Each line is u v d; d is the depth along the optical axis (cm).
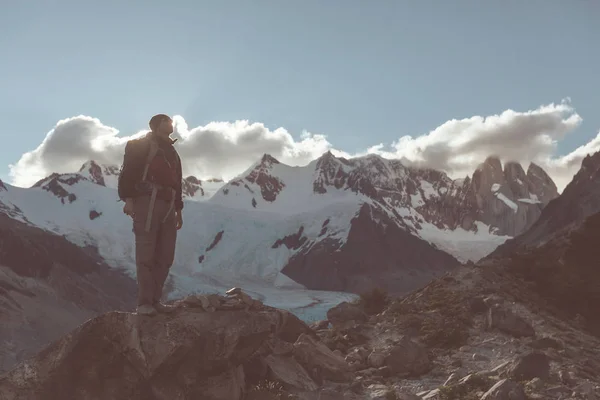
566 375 1314
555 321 2036
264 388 1027
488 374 1314
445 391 1197
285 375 1119
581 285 2558
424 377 1372
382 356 1393
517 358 1316
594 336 2088
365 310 2266
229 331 915
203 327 901
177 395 880
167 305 939
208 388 908
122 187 861
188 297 953
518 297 2211
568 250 3189
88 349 878
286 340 1322
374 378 1304
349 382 1243
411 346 1416
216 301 953
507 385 1132
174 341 863
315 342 1303
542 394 1195
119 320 879
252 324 945
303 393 1070
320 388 1153
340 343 1619
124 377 883
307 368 1213
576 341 1748
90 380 877
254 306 1009
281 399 1019
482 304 1906
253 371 1062
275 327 987
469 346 1597
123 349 873
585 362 1506
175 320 891
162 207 878
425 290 2186
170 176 877
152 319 880
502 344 1612
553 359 1489
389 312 1912
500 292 2181
